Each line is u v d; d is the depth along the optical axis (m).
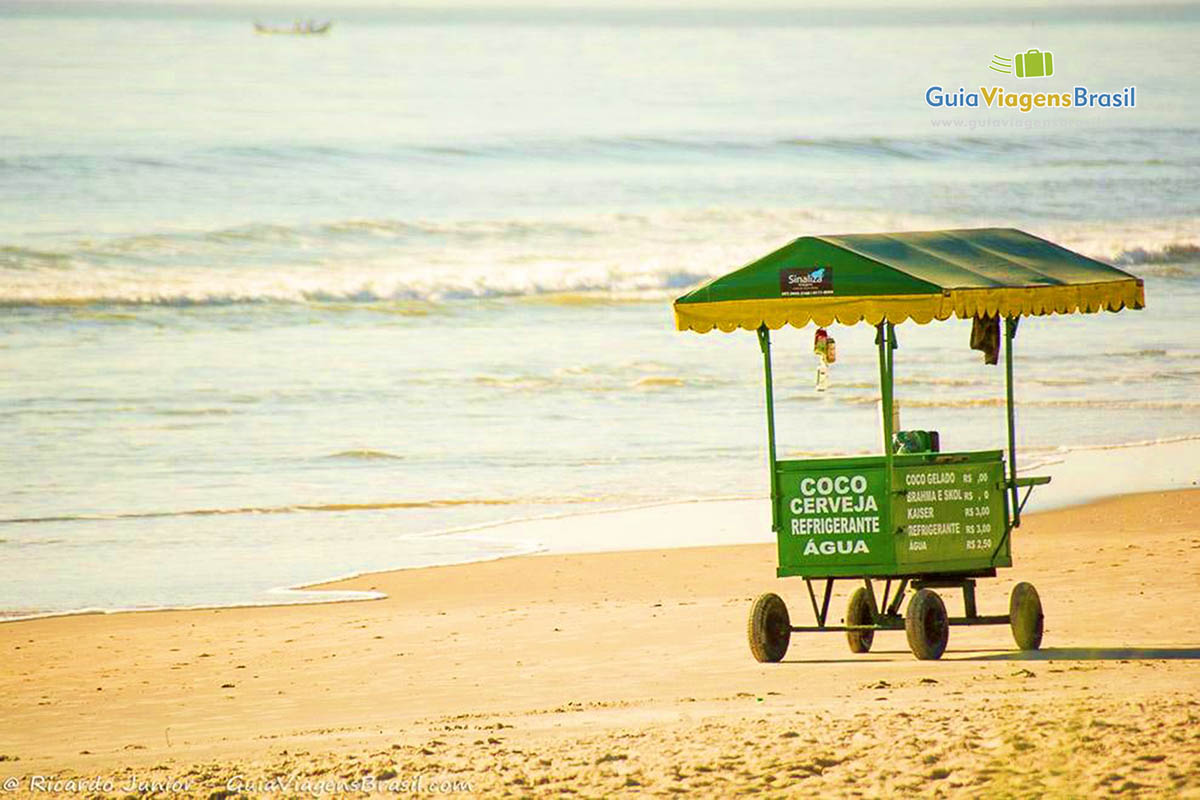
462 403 107.38
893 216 196.50
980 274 39.84
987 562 41.59
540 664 44.44
